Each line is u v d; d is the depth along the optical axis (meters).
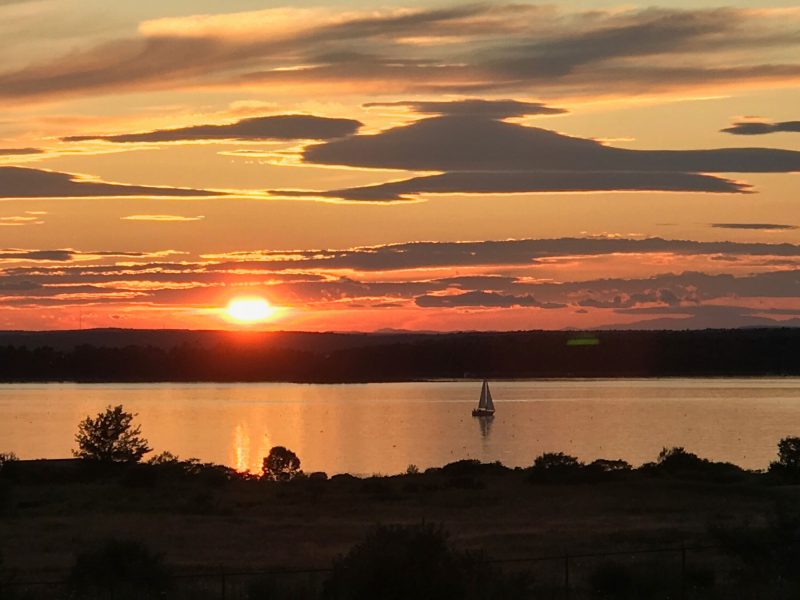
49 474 75.88
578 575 30.42
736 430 177.25
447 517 51.69
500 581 22.12
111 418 82.50
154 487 67.94
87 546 41.06
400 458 136.38
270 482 73.94
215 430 193.12
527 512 53.75
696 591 25.31
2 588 26.58
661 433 172.50
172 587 27.81
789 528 29.14
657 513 52.88
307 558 37.16
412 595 19.81
